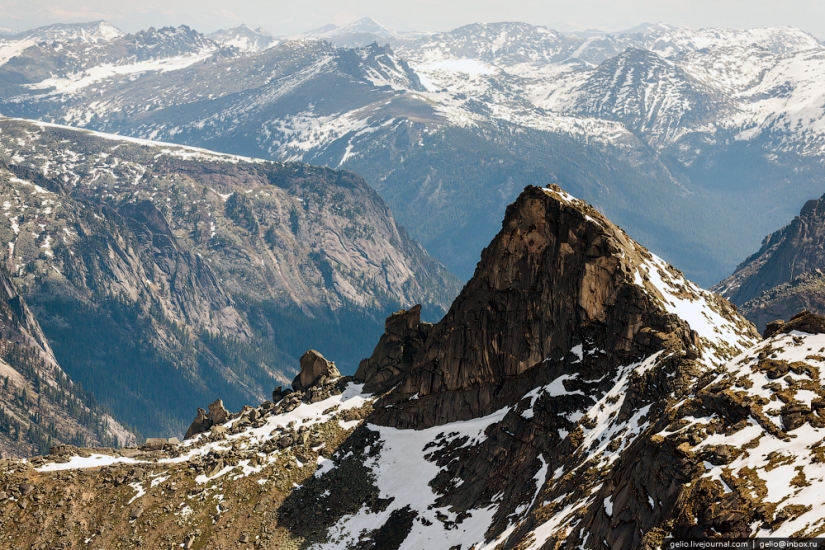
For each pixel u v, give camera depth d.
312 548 180.88
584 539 111.19
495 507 166.75
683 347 162.62
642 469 106.38
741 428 102.06
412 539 171.88
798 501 86.62
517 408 183.25
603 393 170.50
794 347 111.94
